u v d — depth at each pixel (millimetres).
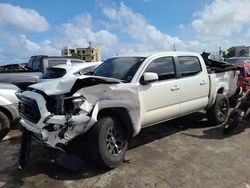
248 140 5809
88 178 4164
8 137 6270
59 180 4121
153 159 4836
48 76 8305
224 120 6965
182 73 5879
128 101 4637
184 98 5844
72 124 3883
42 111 4008
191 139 5887
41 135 3953
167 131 6445
